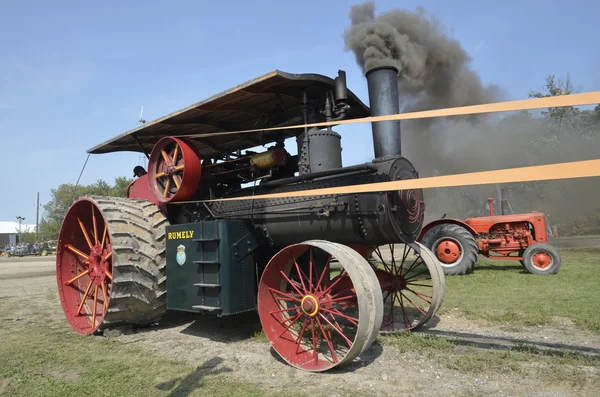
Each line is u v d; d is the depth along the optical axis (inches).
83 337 223.6
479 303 258.7
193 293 204.4
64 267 258.8
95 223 242.1
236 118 257.1
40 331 239.8
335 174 190.7
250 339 205.2
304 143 207.3
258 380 149.7
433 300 202.2
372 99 199.6
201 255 201.5
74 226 264.7
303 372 156.3
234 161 238.4
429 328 211.8
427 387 137.5
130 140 286.5
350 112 252.7
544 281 331.3
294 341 180.1
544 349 167.8
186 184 225.1
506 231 432.8
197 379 151.5
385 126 193.5
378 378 146.8
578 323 205.2
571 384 134.7
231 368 163.3
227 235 197.2
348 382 143.9
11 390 149.6
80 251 265.7
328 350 178.5
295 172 233.0
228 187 259.3
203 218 242.2
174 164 233.8
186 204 251.1
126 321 225.1
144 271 217.9
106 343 208.8
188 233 208.5
